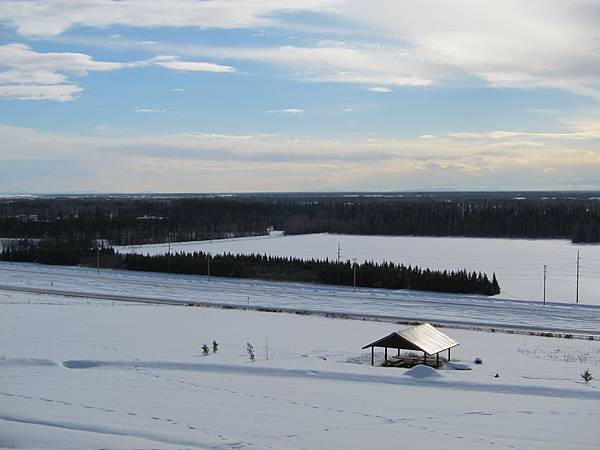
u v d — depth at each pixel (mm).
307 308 54312
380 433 18500
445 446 17547
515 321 49000
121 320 44906
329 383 24234
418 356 34312
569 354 35906
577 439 18188
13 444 16719
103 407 20484
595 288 66188
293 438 18000
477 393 23047
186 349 34062
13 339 35750
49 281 70312
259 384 23875
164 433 17953
